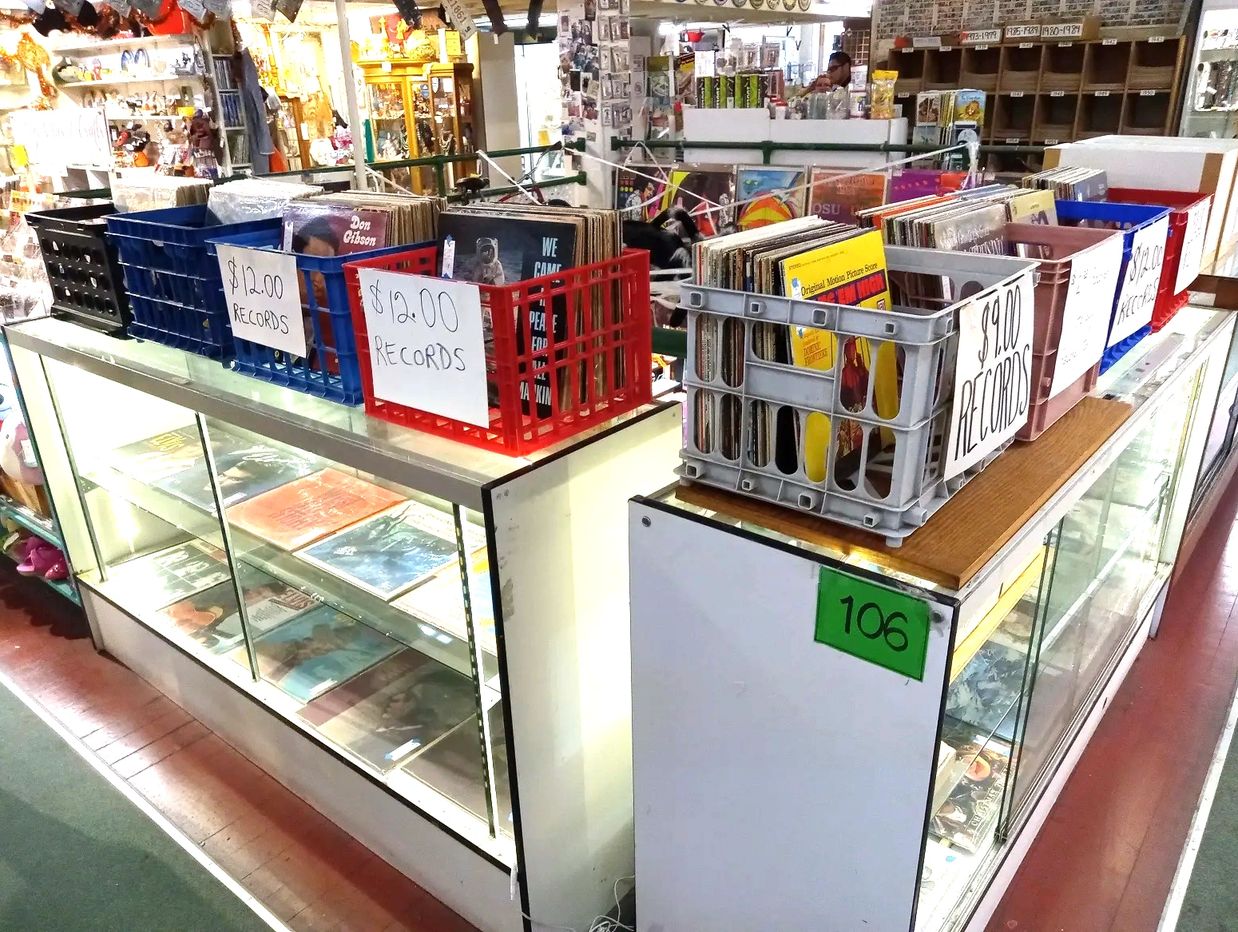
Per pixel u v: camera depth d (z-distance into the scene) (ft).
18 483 9.81
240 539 7.11
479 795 6.16
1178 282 6.32
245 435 7.13
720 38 19.99
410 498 7.05
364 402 5.27
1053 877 6.53
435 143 19.94
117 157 19.54
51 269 7.61
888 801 3.84
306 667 7.45
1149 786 7.34
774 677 4.06
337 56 26.99
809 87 16.17
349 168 12.07
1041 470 4.19
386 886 6.61
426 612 6.05
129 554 9.30
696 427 4.11
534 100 27.22
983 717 5.13
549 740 5.21
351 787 6.69
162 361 6.62
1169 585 9.21
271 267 5.22
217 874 6.77
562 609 5.02
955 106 14.08
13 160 13.44
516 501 4.52
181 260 5.91
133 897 6.59
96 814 7.34
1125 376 5.67
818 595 3.72
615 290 4.86
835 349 3.58
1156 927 6.14
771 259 3.57
